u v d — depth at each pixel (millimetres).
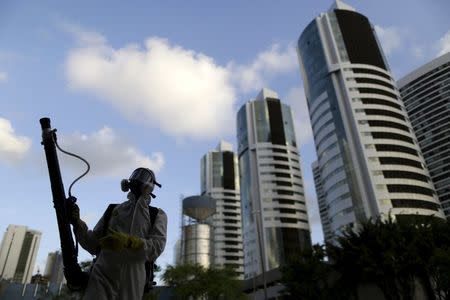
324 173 97188
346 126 94000
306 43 116438
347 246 24703
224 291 43750
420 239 21828
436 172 120938
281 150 142000
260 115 151500
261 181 134500
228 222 171375
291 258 30359
